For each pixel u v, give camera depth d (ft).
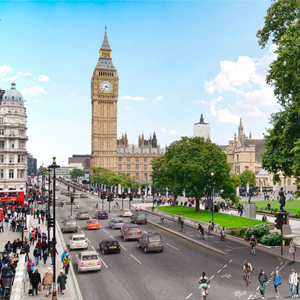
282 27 140.67
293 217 198.70
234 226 159.02
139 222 182.39
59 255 112.88
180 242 133.90
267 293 75.72
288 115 123.24
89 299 72.28
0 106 343.46
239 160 545.03
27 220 174.40
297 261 101.65
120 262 102.47
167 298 72.59
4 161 331.16
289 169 130.21
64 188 578.25
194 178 202.18
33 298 73.46
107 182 502.38
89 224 164.66
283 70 120.78
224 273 90.53
